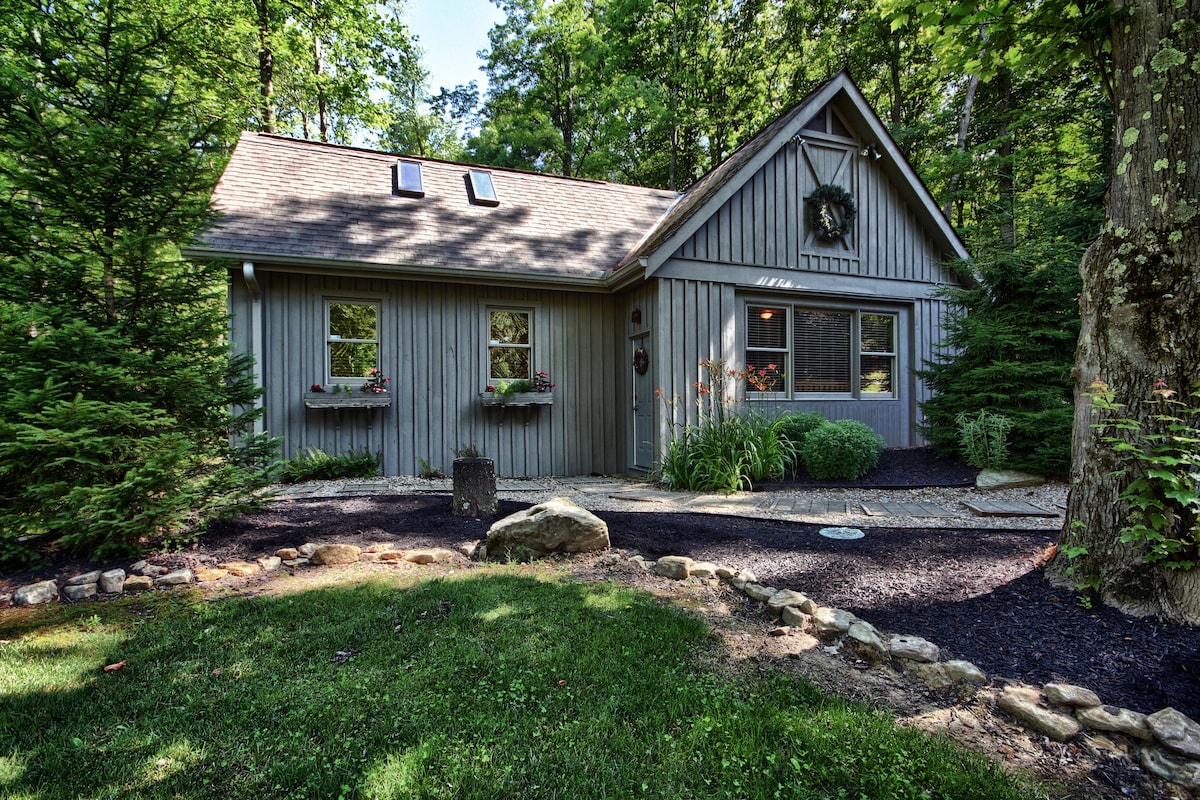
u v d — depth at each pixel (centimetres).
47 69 391
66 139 372
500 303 837
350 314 771
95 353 363
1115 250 280
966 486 641
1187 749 185
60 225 375
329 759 184
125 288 402
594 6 2134
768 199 819
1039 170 1466
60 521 346
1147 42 271
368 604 315
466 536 445
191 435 420
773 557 395
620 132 1973
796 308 862
